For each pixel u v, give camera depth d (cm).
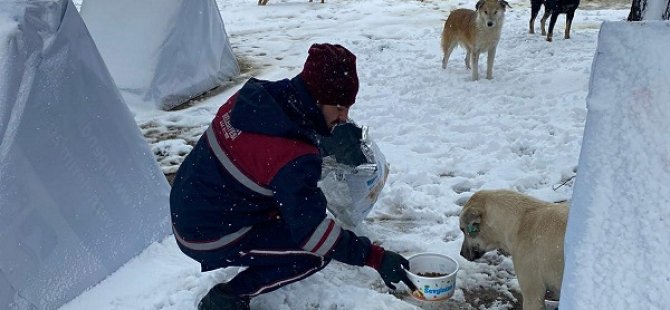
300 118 248
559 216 271
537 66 775
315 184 250
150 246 369
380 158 359
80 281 327
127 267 350
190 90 725
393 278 279
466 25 735
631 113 180
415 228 397
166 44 696
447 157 508
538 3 957
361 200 352
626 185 171
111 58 704
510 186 445
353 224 367
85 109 340
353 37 1019
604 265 162
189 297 317
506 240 301
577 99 614
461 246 360
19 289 298
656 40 185
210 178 254
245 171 250
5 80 296
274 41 1024
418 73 774
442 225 395
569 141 514
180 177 266
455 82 724
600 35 192
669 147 171
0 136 294
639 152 174
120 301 321
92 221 336
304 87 248
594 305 157
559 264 264
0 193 293
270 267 279
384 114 624
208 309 290
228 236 263
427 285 288
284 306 309
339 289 318
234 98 261
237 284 285
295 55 923
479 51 727
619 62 187
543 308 286
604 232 167
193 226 260
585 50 835
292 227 252
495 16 696
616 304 155
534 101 624
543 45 886
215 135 256
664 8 328
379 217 415
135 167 369
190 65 726
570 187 432
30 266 304
